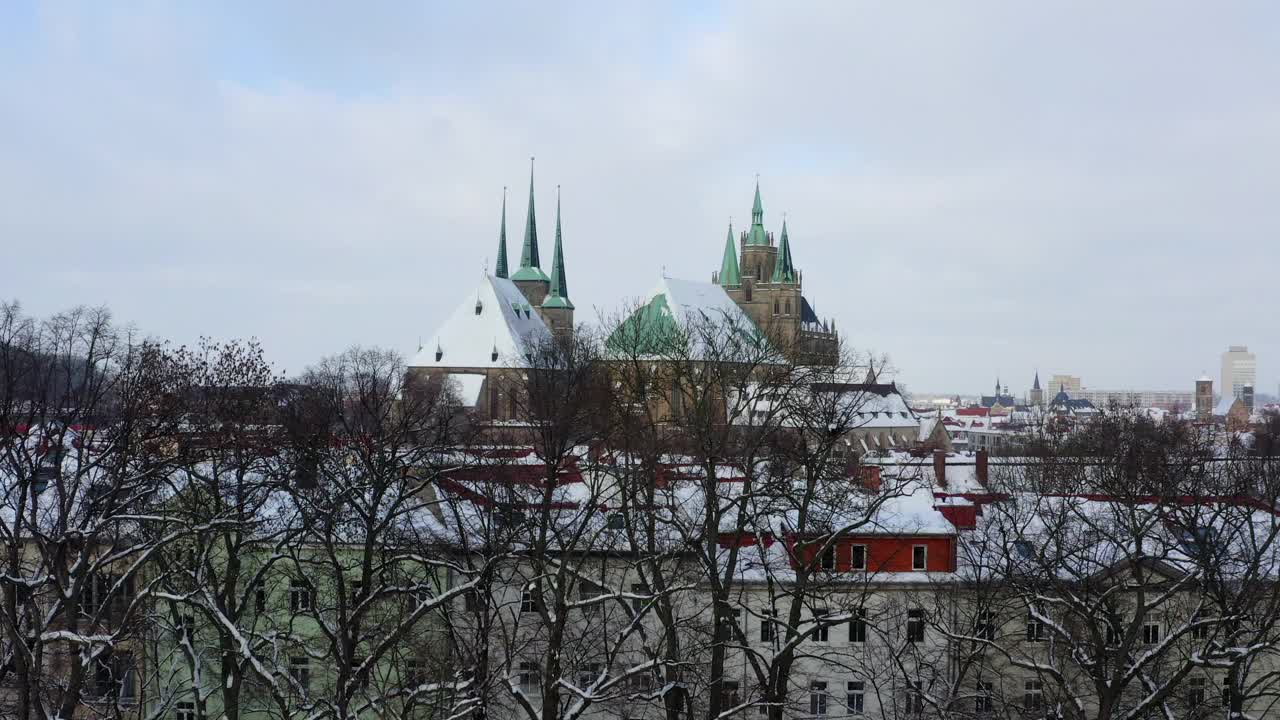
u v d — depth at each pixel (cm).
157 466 4216
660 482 5894
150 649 4662
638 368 6356
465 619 4519
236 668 3706
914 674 5209
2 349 5019
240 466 4253
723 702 5153
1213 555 4469
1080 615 4466
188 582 3956
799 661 5428
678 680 4003
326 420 5559
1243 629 4088
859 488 5559
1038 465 8688
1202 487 7169
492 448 6619
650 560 4216
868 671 4859
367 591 3447
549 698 3475
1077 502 5984
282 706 3017
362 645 4528
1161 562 5244
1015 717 5112
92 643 3148
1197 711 4609
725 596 4291
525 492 5409
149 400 4997
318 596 4584
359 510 3622
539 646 4816
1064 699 4475
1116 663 4134
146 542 3766
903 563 5525
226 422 5038
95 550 4522
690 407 6506
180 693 3778
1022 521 5906
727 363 7050
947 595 5188
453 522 5112
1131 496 4781
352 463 4950
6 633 3975
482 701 3303
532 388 8525
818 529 5006
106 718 3694
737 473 6247
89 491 4153
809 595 4384
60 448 4116
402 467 4153
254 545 4081
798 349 7519
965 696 4278
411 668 4262
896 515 5709
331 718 3341
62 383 5441
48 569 3591
